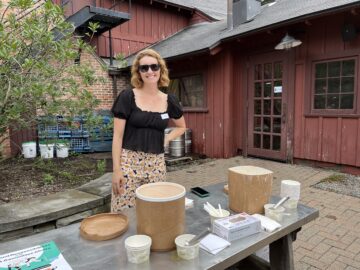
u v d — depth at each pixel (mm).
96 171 4465
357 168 4734
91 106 4172
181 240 1079
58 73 3857
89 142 7121
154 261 1019
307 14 4473
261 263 1718
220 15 10844
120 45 9398
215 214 1331
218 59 6406
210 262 1008
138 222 1134
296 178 4641
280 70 5625
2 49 3145
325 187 4160
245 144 6422
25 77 3475
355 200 3646
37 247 1113
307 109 5250
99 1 8977
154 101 2014
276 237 1237
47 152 5672
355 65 4570
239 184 1416
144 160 1962
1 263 1002
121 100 1920
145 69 1913
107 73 7957
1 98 3355
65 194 3051
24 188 3553
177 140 6465
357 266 2301
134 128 1951
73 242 1157
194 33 9141
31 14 3898
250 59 6137
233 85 6469
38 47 3600
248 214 1348
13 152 6047
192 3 11281
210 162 6246
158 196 1107
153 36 10102
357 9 4117
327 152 5055
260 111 6082
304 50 5203
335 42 4781
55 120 4234
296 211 1465
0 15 4500
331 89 4918
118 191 1949
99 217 1341
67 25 3703
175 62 7430
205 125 6906
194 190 1799
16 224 2396
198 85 7102
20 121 3811
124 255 1057
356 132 4652
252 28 5367
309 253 2494
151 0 9641
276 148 5855
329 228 2920
